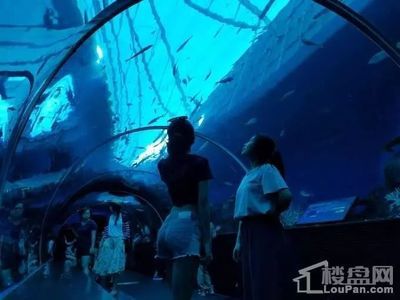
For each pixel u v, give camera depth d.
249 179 4.03
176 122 3.15
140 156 15.80
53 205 18.17
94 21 5.37
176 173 2.99
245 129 11.48
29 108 6.44
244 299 3.92
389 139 8.05
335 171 9.82
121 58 6.96
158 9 6.00
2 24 4.67
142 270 19.19
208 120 11.38
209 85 8.89
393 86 7.45
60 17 4.85
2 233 8.06
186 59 7.70
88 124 9.98
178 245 2.84
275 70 8.70
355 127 8.75
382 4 5.64
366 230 4.86
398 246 4.46
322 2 6.09
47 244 19.00
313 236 5.69
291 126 10.48
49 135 9.51
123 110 9.71
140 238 20.39
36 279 9.27
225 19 6.73
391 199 7.83
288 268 4.18
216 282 9.95
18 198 10.02
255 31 7.21
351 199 6.68
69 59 6.35
